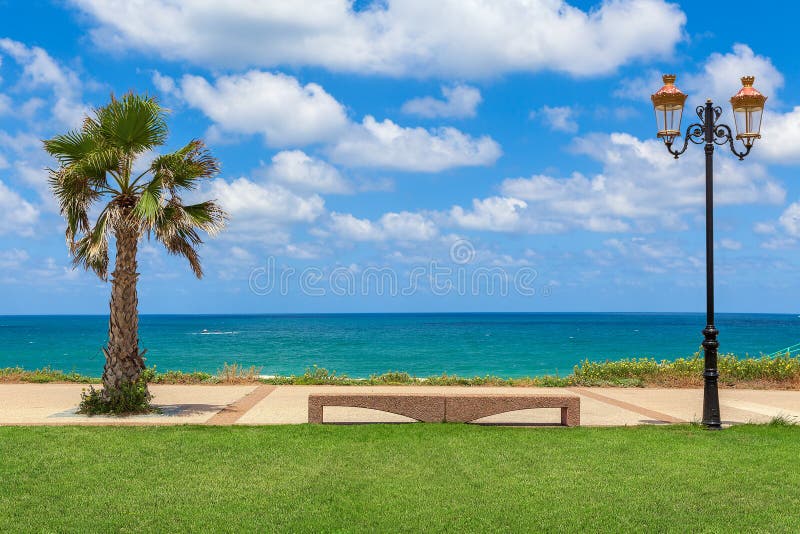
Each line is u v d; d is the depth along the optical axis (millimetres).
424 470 8367
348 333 83438
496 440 10133
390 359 39438
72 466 8375
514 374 30859
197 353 44406
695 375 19125
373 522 6414
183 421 11836
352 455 9133
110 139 12398
